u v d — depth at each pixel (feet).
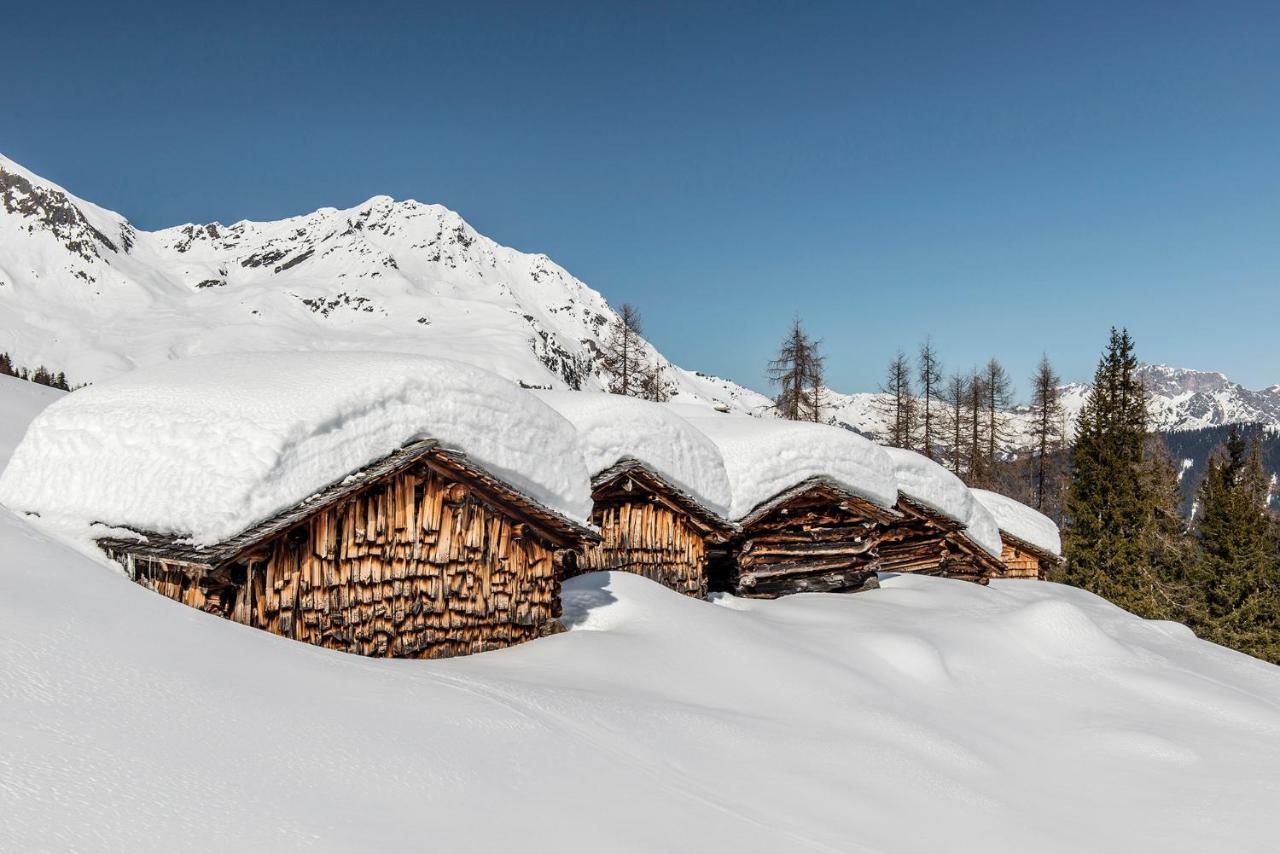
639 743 29.01
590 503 44.01
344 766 20.77
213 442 33.01
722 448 65.00
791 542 65.77
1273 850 31.78
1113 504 130.93
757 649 43.83
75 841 14.44
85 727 18.30
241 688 23.17
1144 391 141.90
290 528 32.71
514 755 24.86
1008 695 47.34
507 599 40.63
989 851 28.09
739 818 25.32
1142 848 30.99
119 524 33.19
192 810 16.70
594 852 20.34
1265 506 159.02
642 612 45.47
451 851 18.33
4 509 31.55
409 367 37.40
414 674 29.89
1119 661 54.75
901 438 172.96
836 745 34.24
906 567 82.64
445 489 38.34
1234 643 132.36
